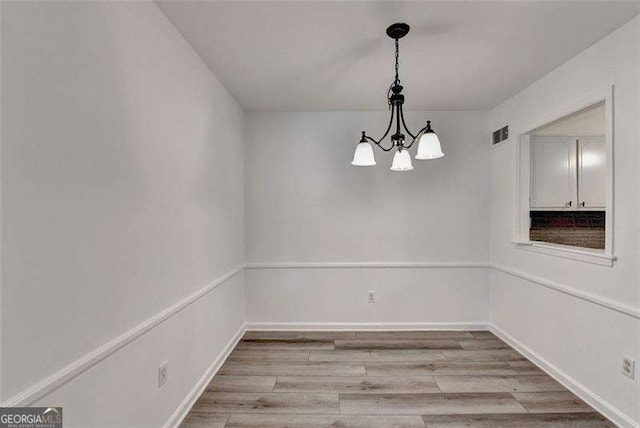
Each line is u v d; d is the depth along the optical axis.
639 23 1.72
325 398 2.13
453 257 3.37
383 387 2.26
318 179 3.37
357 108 3.26
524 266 2.77
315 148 3.37
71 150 1.10
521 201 2.86
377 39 1.98
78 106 1.13
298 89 2.77
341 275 3.39
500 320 3.17
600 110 2.66
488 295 3.38
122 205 1.37
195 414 1.96
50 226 1.02
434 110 3.33
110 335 1.29
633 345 1.76
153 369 1.61
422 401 2.09
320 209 3.37
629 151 1.79
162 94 1.69
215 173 2.48
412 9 1.69
